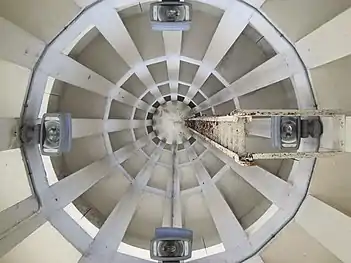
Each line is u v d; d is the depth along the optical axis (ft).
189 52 55.01
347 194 44.75
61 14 42.96
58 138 41.50
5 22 37.50
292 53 45.32
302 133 41.24
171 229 43.52
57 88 53.31
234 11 46.34
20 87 41.68
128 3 46.16
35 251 46.55
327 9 42.70
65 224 48.91
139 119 64.54
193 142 64.80
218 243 56.24
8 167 43.19
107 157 58.49
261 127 47.06
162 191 63.52
